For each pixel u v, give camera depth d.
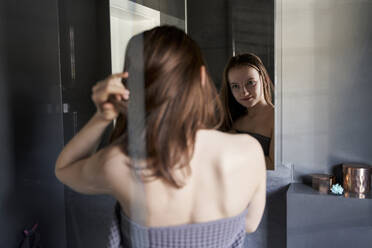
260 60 1.28
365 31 1.31
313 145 1.38
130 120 0.45
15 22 0.60
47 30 0.65
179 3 1.19
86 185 0.47
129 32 0.69
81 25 0.69
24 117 0.60
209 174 0.50
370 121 1.32
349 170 1.27
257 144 0.55
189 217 0.50
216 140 0.51
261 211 0.59
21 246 0.59
